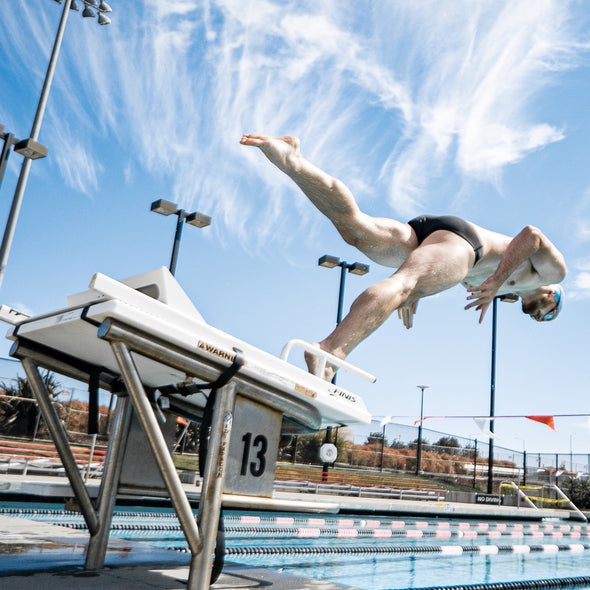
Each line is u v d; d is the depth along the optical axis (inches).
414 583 191.3
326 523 412.5
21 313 114.0
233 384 99.1
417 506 544.4
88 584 100.3
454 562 258.7
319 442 844.6
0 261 478.9
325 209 148.8
